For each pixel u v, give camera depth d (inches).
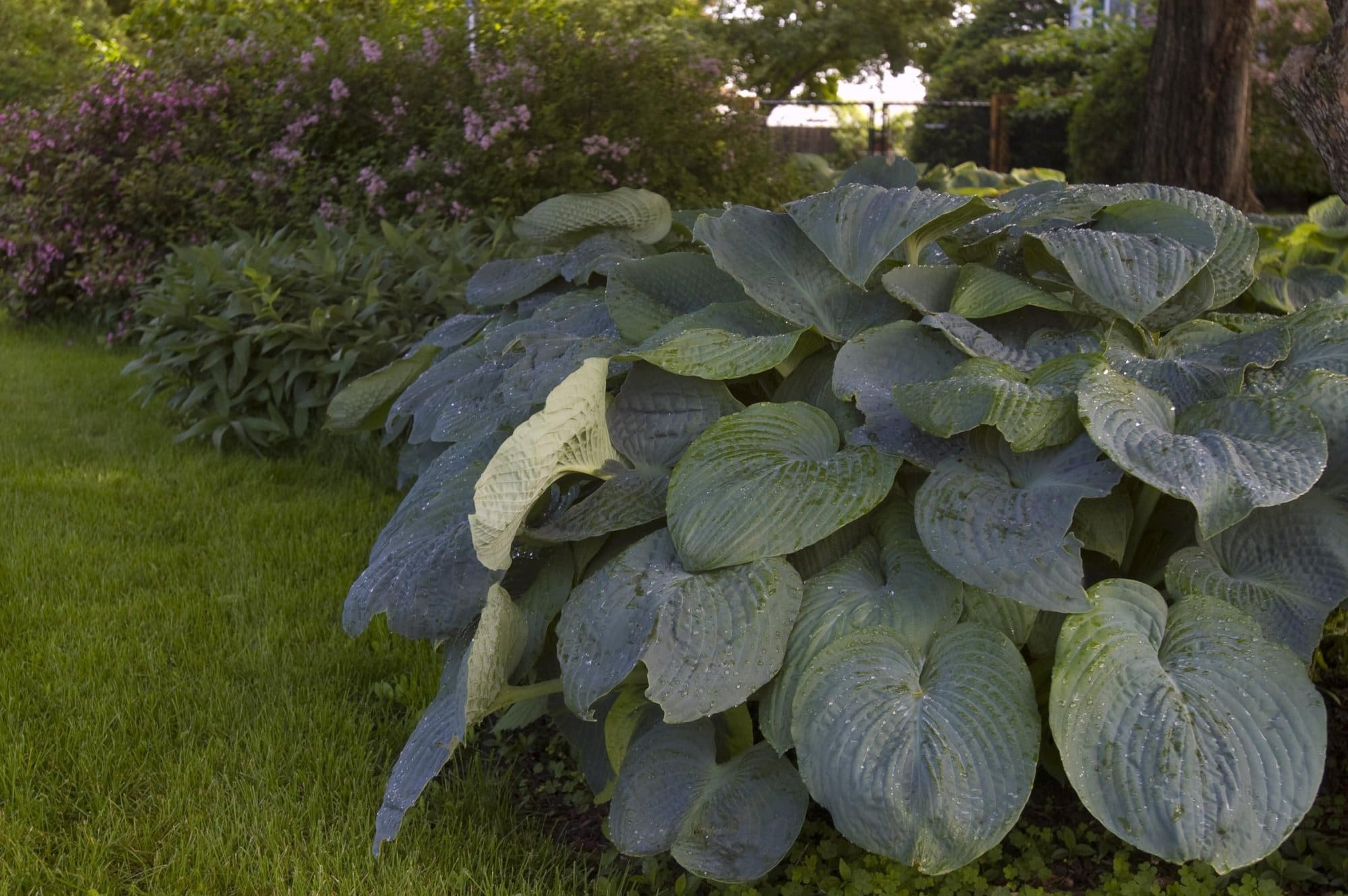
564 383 90.5
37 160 382.3
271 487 211.3
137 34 594.9
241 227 343.3
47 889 99.3
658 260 126.4
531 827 109.9
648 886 99.7
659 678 84.3
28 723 122.7
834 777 81.4
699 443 96.9
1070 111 588.1
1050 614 97.0
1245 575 95.1
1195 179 317.4
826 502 90.4
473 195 326.3
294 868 100.3
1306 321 107.4
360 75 349.4
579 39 351.6
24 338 370.0
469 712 88.7
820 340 112.7
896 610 89.8
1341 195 136.3
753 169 373.7
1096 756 80.5
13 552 173.0
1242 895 91.2
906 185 143.1
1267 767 78.6
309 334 228.7
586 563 102.0
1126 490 99.0
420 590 102.4
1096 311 108.7
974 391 89.4
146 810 110.5
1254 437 88.3
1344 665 120.1
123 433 248.4
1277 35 482.3
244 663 139.7
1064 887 96.2
